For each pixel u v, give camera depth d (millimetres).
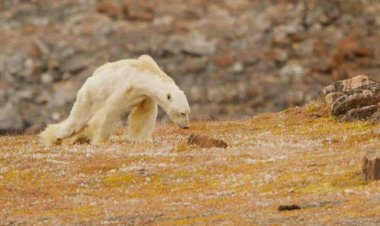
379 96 93688
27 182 78125
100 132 91000
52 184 77500
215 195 72438
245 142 88000
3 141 97000
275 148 83875
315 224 64062
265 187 73000
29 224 68812
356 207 66250
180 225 66188
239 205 69250
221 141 85812
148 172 78562
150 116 91750
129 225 67188
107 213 69875
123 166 80188
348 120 92750
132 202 72250
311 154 80188
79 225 67875
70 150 86562
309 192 70688
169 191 74688
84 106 91875
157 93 90000
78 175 79000
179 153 83750
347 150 80062
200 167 79000
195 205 70250
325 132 89562
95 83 91312
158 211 69500
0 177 79125
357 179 71812
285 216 66000
